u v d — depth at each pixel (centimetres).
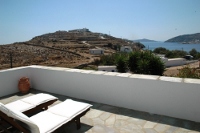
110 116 345
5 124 235
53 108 296
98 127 304
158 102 341
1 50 5459
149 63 880
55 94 493
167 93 329
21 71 525
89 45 9106
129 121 322
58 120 256
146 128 295
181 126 298
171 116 333
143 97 355
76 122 295
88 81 427
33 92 516
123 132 285
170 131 283
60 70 475
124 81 372
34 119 259
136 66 940
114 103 396
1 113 196
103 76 400
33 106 315
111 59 2516
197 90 301
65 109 291
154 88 340
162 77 354
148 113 352
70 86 464
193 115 311
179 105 321
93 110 376
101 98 413
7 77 491
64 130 297
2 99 463
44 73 511
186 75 643
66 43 9519
